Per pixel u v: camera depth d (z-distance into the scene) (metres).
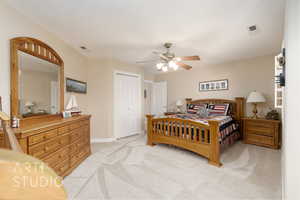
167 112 5.08
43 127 1.61
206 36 2.44
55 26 2.13
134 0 1.57
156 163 2.43
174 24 2.06
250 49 3.07
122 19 1.94
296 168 0.81
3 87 1.58
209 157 2.42
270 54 3.42
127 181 1.90
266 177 1.98
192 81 4.87
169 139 3.06
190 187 1.77
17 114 1.68
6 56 1.62
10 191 0.27
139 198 1.59
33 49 1.95
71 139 2.16
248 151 2.95
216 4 1.62
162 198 1.59
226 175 2.04
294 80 0.85
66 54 2.76
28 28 1.91
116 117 3.89
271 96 3.45
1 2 1.57
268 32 2.29
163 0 1.56
